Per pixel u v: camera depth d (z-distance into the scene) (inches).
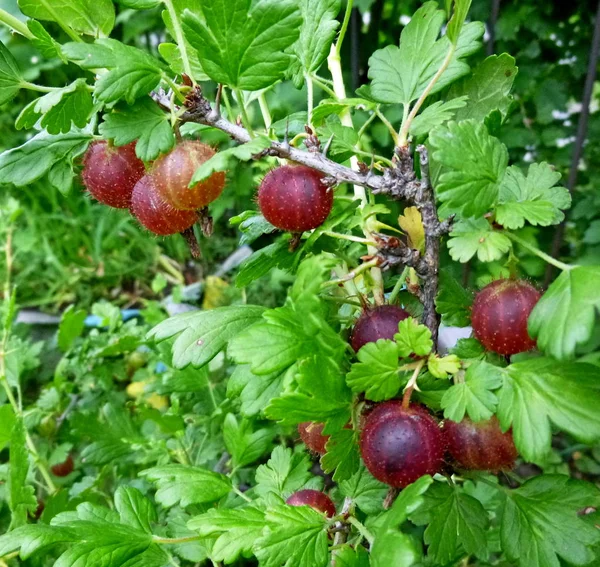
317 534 4.4
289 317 4.2
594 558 4.6
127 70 4.3
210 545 5.7
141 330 11.4
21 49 18.7
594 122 15.5
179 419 8.6
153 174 4.8
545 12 14.7
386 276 7.0
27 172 5.3
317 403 4.2
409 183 4.4
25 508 6.9
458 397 4.2
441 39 5.7
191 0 5.1
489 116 4.9
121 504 5.5
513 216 4.3
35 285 19.3
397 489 4.6
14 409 9.3
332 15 5.6
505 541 4.9
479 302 4.7
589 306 3.7
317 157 4.4
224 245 20.2
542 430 3.9
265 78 4.3
